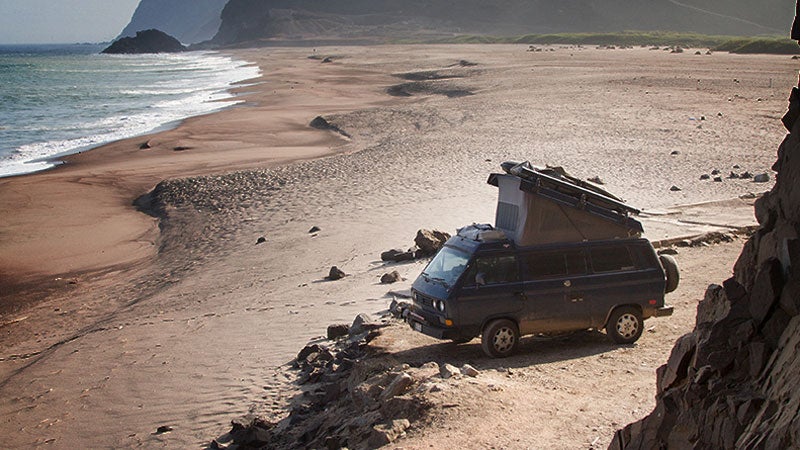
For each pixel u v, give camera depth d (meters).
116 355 14.48
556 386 9.92
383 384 9.95
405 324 13.47
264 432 10.03
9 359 15.29
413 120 48.00
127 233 26.31
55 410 12.35
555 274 11.68
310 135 47.25
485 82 69.88
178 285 19.36
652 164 29.67
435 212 23.66
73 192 32.19
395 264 18.52
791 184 6.24
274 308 16.02
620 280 11.88
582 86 60.22
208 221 26.09
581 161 30.56
